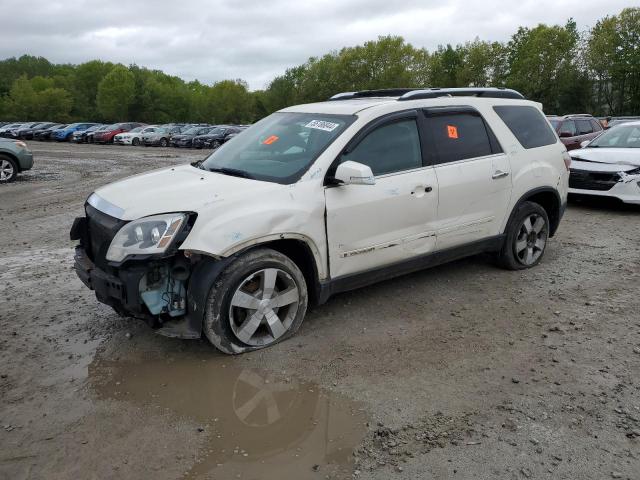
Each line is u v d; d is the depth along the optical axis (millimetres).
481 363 3896
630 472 2775
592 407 3338
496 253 5855
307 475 2789
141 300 3748
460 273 5832
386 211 4512
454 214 5027
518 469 2807
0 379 3742
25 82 95000
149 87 90562
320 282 4305
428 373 3762
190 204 3793
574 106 59062
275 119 5180
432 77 69312
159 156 26500
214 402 3438
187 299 3873
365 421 3232
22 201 11188
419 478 2754
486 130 5375
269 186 4074
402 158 4691
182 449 2998
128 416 3303
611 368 3805
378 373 3768
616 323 4547
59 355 4074
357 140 4438
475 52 63188
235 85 93625
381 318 4672
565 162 6117
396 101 4812
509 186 5461
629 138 9789
